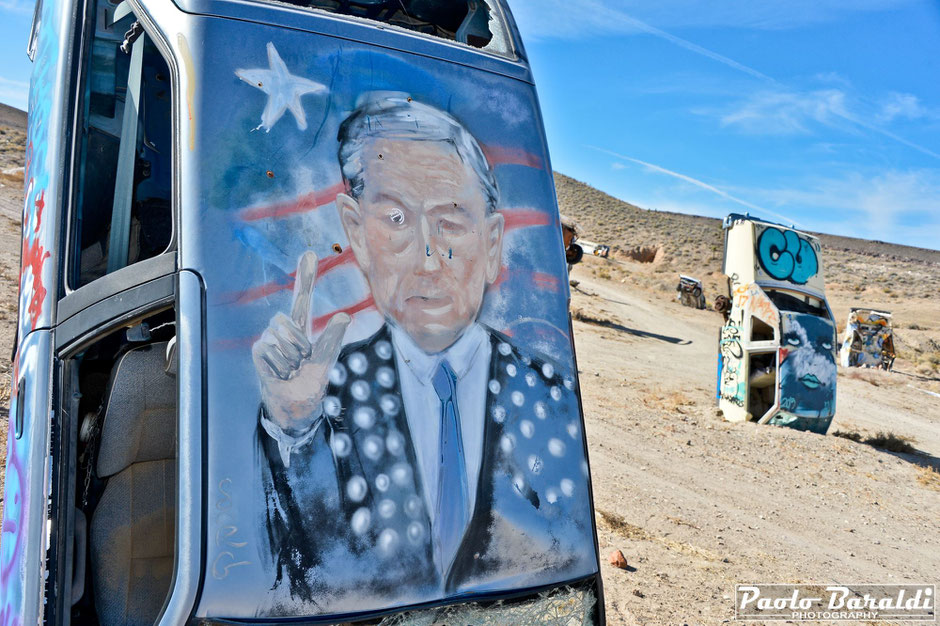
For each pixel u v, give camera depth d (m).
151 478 3.01
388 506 2.51
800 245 14.49
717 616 5.76
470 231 2.98
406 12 4.57
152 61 3.98
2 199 23.25
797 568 7.32
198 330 2.41
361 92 2.91
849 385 24.97
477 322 2.90
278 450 2.41
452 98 3.12
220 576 2.23
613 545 7.04
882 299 63.41
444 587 2.54
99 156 3.75
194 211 2.52
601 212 110.38
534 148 3.29
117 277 2.68
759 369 14.45
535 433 2.89
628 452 10.75
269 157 2.66
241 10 2.78
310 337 2.56
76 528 2.80
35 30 4.07
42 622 2.51
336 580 2.37
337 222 2.72
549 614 2.74
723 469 10.68
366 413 2.58
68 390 2.77
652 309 38.03
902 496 10.74
